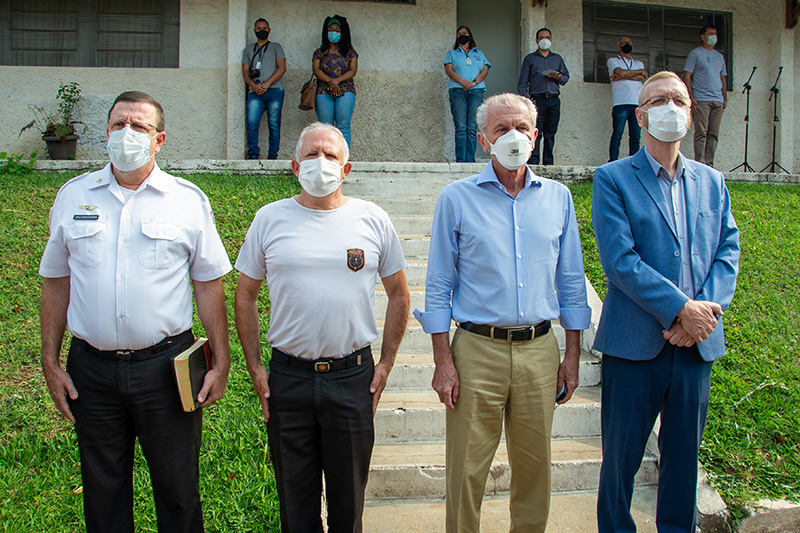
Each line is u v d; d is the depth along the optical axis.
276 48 7.90
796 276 4.75
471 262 2.47
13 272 4.30
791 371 3.67
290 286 2.29
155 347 2.28
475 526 2.43
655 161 2.56
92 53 8.46
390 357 2.49
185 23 8.52
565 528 2.79
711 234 2.55
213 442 3.04
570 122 9.30
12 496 2.72
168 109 8.53
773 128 9.81
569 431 3.40
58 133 7.73
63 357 3.63
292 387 2.30
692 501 2.51
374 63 8.87
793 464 3.07
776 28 9.80
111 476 2.27
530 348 2.44
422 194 6.36
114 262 2.24
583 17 9.34
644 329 2.46
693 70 8.53
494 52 9.29
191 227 2.38
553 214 2.51
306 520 2.36
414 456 3.13
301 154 2.39
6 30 8.36
